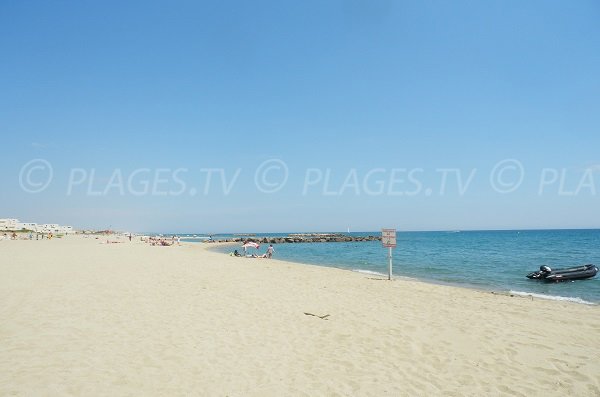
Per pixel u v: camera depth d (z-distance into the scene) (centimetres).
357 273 2028
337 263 3022
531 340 745
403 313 959
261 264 2384
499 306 1105
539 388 524
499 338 754
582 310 1080
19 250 3225
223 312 914
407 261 3145
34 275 1461
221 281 1423
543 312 1030
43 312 859
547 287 1705
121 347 643
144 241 6812
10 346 627
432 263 2925
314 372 567
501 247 5228
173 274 1588
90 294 1080
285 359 618
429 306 1065
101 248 3806
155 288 1214
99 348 633
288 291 1247
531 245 5662
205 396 476
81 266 1833
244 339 713
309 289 1309
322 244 8119
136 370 548
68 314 847
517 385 534
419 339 738
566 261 3006
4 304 930
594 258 3262
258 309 957
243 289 1251
